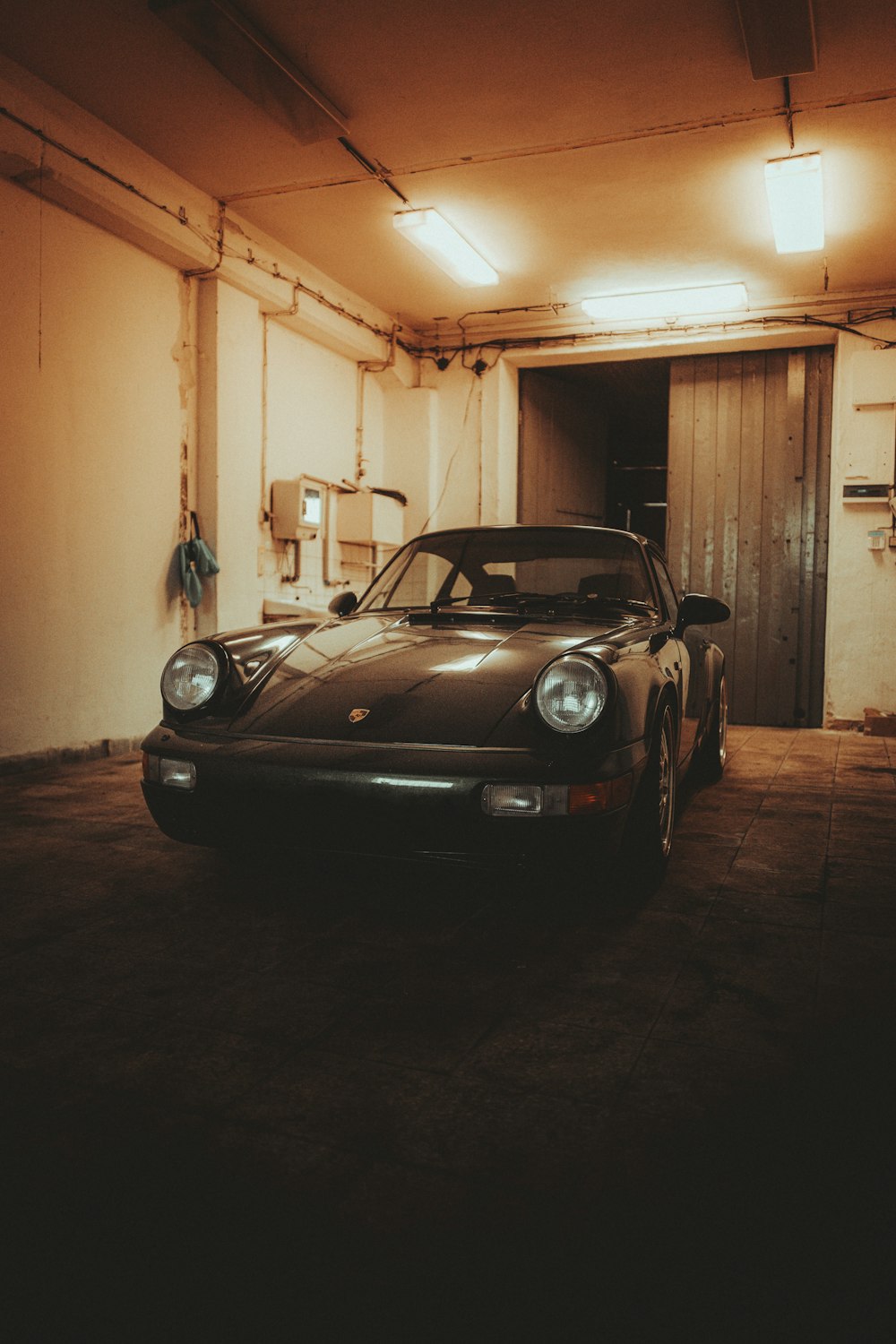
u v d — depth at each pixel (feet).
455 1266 3.37
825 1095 4.64
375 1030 5.38
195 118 14.34
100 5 11.59
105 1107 4.50
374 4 11.53
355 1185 3.86
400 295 22.59
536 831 6.16
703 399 24.39
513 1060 5.00
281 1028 5.40
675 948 6.73
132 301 16.25
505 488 25.46
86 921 7.25
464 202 17.31
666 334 23.40
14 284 13.80
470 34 12.20
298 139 14.89
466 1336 3.02
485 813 6.19
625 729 6.68
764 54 12.32
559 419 27.40
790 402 23.57
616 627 8.77
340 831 6.51
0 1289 3.24
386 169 16.02
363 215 17.89
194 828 7.14
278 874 8.54
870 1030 5.40
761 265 20.21
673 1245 3.49
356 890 8.07
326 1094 4.63
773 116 14.16
